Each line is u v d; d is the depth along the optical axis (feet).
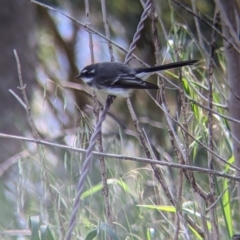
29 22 69.82
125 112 68.39
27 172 33.58
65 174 31.78
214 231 27.86
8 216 37.22
